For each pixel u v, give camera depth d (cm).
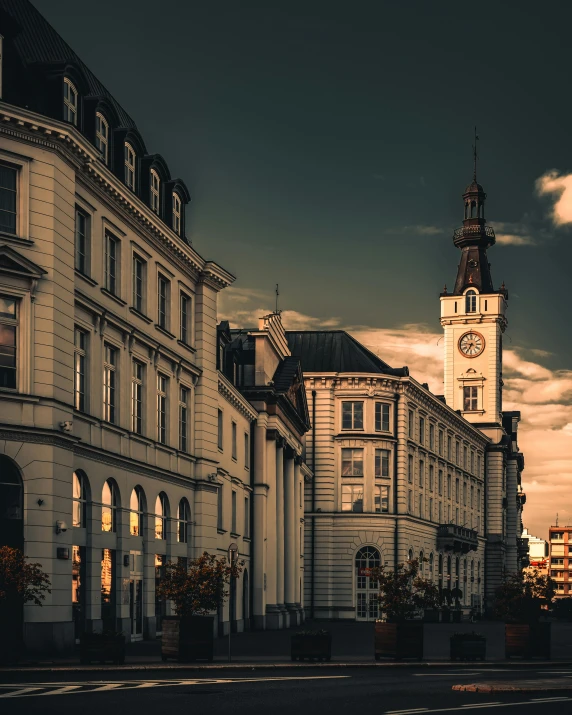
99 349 3853
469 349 13275
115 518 3981
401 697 2178
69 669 2770
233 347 6388
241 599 6006
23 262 3331
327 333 9888
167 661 3152
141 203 4169
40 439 3334
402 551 9375
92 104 3866
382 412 9456
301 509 8119
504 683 2514
